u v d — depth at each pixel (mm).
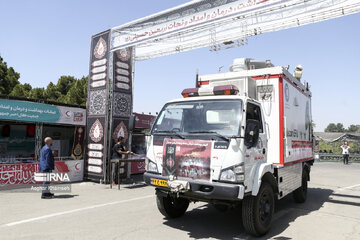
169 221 5699
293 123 6766
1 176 8875
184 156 4598
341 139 30922
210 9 8742
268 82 6086
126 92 11328
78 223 5379
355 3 6477
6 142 10984
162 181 4738
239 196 4121
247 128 4488
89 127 11211
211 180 4320
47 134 12070
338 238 4898
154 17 10031
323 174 16062
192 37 9289
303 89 8016
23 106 9445
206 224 5562
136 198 7934
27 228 5020
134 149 14141
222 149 4309
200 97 5133
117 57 11062
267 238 4836
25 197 7734
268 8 7605
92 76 11445
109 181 10453
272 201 5266
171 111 5254
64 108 10672
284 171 6090
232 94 5012
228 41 8422
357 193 9812
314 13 7008
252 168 4676
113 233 4832
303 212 6844
